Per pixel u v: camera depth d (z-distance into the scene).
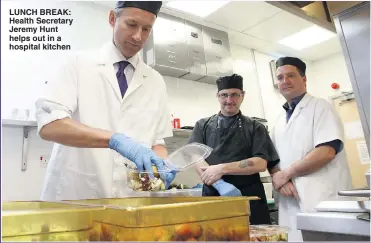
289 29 3.47
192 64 2.98
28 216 0.55
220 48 3.29
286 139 1.94
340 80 4.25
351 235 0.68
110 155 1.28
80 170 1.28
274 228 0.87
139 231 0.55
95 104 1.32
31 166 2.14
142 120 1.40
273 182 1.85
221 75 3.19
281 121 2.06
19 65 2.21
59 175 1.31
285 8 1.62
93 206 0.64
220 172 1.68
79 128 1.12
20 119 2.01
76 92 1.30
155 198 0.89
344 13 0.87
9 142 2.08
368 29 0.82
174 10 2.93
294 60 1.98
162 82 1.60
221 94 1.96
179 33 2.97
